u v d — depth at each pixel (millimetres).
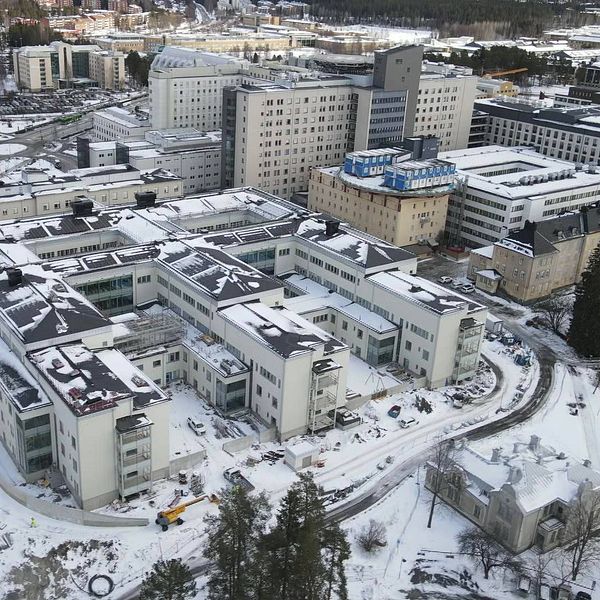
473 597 96250
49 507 104125
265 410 127250
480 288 194375
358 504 111562
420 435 129875
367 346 149125
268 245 168875
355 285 157500
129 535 102500
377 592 95688
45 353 114750
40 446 109438
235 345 132250
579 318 162500
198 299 140625
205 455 118375
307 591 84062
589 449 129750
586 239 196375
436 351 141500
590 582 99938
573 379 154000
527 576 99188
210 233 169625
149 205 186875
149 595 82250
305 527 83250
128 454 105375
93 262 148000
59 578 95062
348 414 130750
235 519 87125
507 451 115312
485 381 149875
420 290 148125
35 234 162500
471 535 104312
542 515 104688
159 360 134000
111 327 122750
